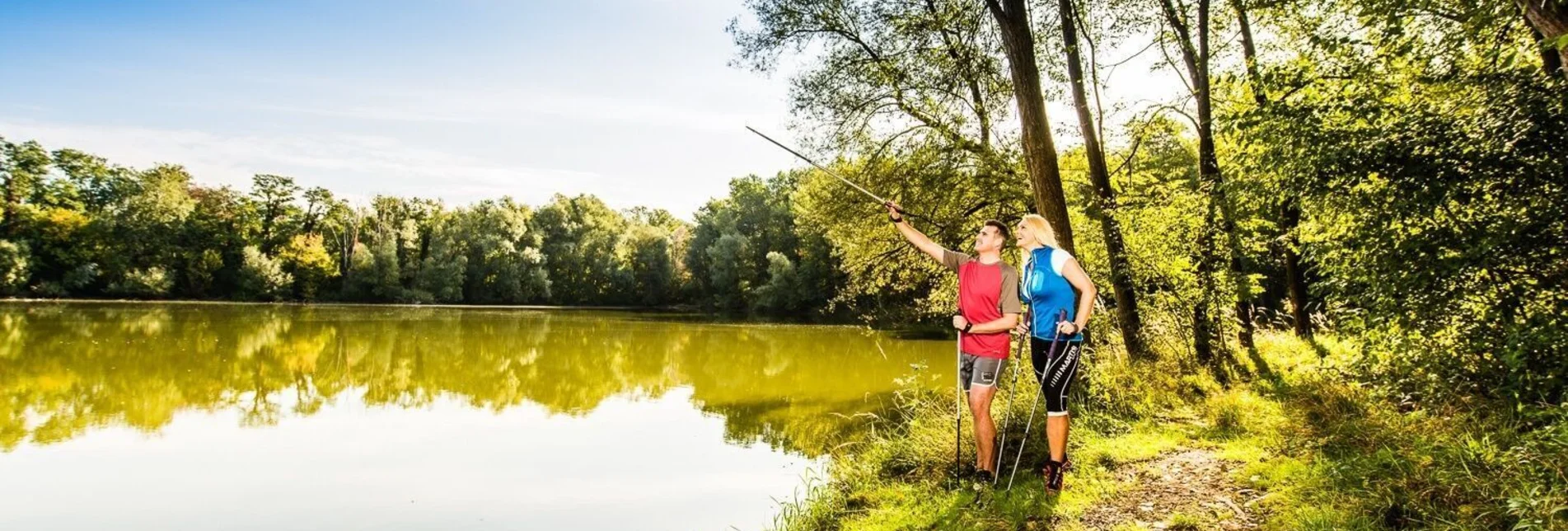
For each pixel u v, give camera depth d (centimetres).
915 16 1166
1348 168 494
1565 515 277
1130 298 820
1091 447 507
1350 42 571
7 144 4806
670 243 6031
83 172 5284
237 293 5366
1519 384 404
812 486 597
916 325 2792
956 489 455
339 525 706
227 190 5622
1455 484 331
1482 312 465
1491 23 520
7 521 710
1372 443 421
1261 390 703
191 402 1351
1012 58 720
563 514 730
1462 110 487
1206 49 952
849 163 1415
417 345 2466
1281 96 593
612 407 1330
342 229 5928
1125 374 697
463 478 855
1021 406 576
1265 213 888
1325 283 563
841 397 1406
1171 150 1415
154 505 762
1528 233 439
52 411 1239
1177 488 417
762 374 1744
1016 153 1248
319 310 4538
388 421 1211
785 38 1309
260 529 698
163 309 4166
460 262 5709
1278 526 341
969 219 1335
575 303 6084
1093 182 854
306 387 1562
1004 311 406
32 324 2858
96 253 4953
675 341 2653
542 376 1750
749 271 4725
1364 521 324
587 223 6219
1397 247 474
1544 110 435
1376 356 513
